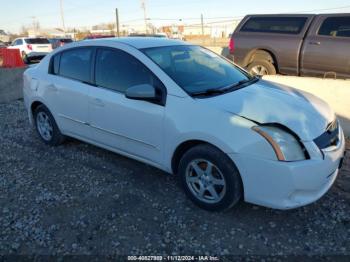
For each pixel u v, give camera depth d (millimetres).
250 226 3076
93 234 3025
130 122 3674
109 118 3902
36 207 3463
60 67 4617
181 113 3225
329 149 2998
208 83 3582
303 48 7500
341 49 7062
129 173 4117
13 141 5398
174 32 56719
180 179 3400
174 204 3434
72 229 3100
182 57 3936
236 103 3182
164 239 2941
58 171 4250
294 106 3266
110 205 3447
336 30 7191
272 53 8008
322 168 2859
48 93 4703
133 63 3717
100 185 3850
